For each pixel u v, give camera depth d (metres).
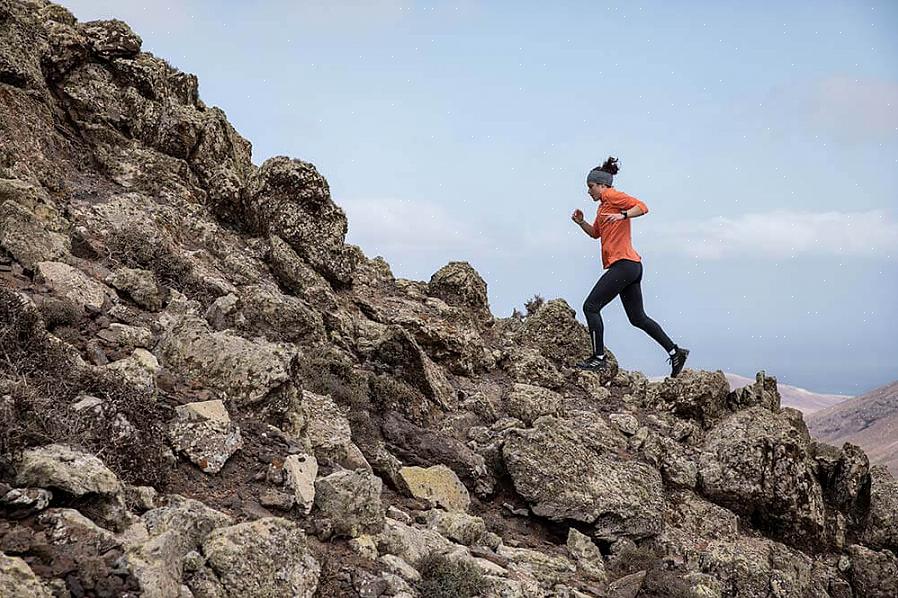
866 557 13.18
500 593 7.30
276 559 5.85
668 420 14.76
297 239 13.82
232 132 17.19
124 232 11.06
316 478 7.57
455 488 10.24
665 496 12.59
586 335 16.91
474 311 17.09
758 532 12.91
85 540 5.13
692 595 9.87
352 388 10.91
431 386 12.47
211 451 7.21
